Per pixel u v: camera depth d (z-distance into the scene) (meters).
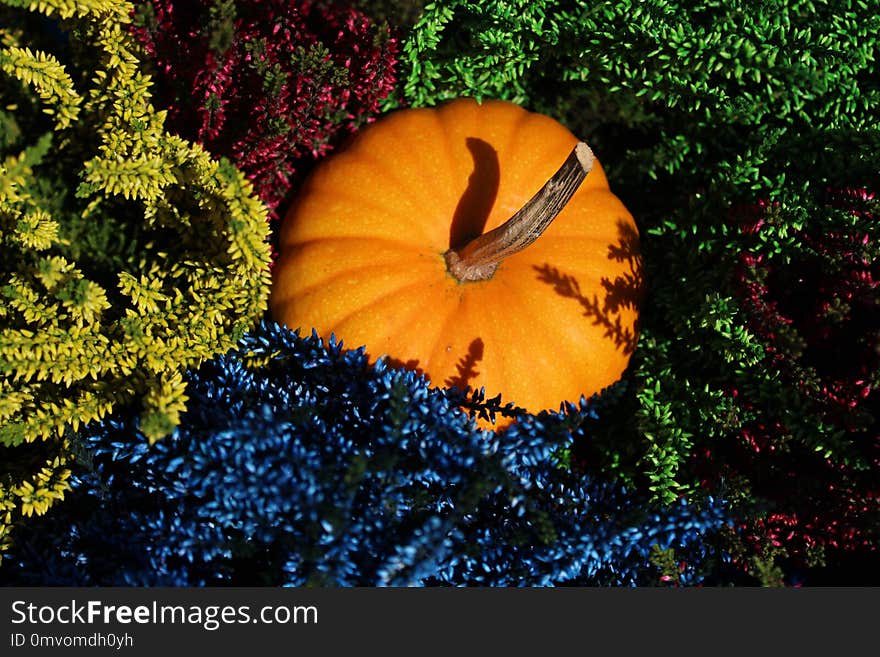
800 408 0.58
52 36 0.64
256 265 0.56
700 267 0.62
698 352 0.62
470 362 0.60
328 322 0.60
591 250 0.61
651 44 0.62
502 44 0.63
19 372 0.56
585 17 0.62
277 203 0.63
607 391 0.56
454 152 0.61
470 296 0.60
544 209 0.57
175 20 0.61
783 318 0.59
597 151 0.66
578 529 0.56
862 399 0.58
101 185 0.57
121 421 0.58
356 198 0.61
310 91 0.60
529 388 0.60
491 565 0.57
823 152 0.62
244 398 0.57
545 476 0.58
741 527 0.59
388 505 0.55
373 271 0.60
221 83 0.59
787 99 0.62
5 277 0.59
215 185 0.57
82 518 0.58
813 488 0.59
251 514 0.54
